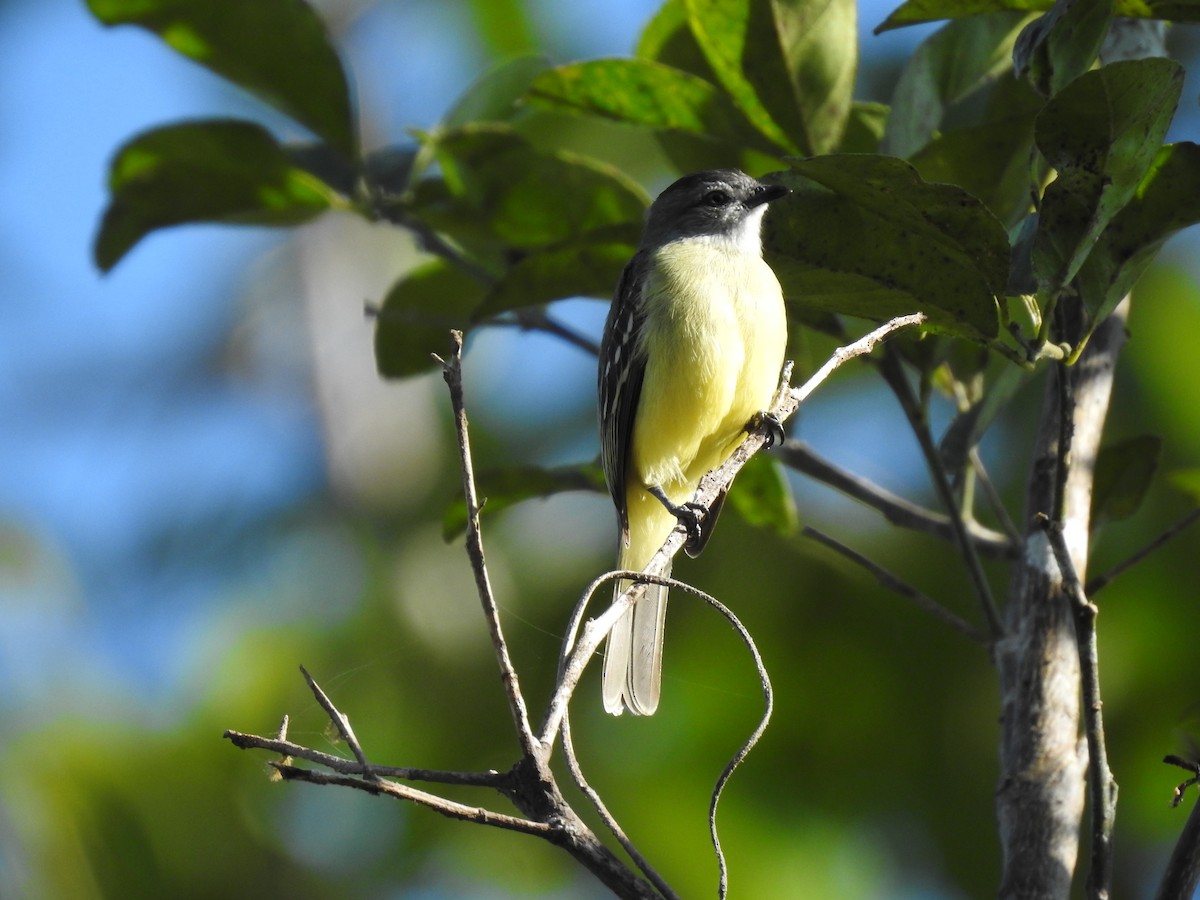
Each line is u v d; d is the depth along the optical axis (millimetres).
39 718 11250
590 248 9016
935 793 10867
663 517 10891
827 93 8547
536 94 9000
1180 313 11438
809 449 8633
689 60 9344
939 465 7484
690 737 11258
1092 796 5328
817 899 10836
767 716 5508
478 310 9328
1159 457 8367
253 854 11195
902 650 11039
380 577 12914
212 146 9961
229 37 9594
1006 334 6832
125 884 10750
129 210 10336
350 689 11977
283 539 14422
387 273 19688
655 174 13938
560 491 10070
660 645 8891
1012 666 6906
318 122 9945
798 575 11258
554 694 5328
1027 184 7797
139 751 11297
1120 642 10656
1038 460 7266
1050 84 6703
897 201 6633
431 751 11805
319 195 10117
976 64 8570
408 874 12070
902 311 7152
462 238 10109
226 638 12203
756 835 10969
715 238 10273
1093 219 6270
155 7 9430
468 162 9680
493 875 12172
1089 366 7355
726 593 11297
